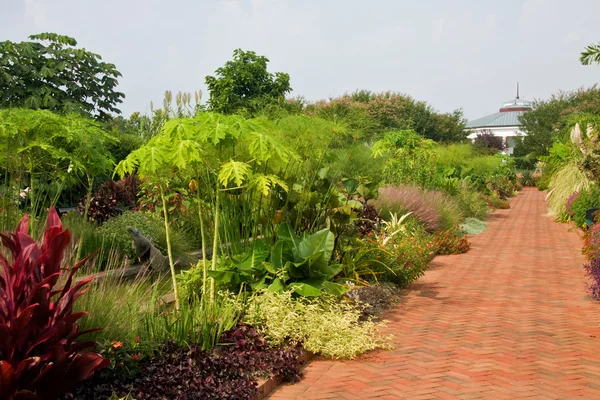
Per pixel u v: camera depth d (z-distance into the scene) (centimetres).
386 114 3612
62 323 355
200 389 411
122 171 554
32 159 669
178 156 525
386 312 737
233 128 558
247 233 711
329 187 802
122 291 525
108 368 409
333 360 543
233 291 627
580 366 514
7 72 1702
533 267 1109
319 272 650
